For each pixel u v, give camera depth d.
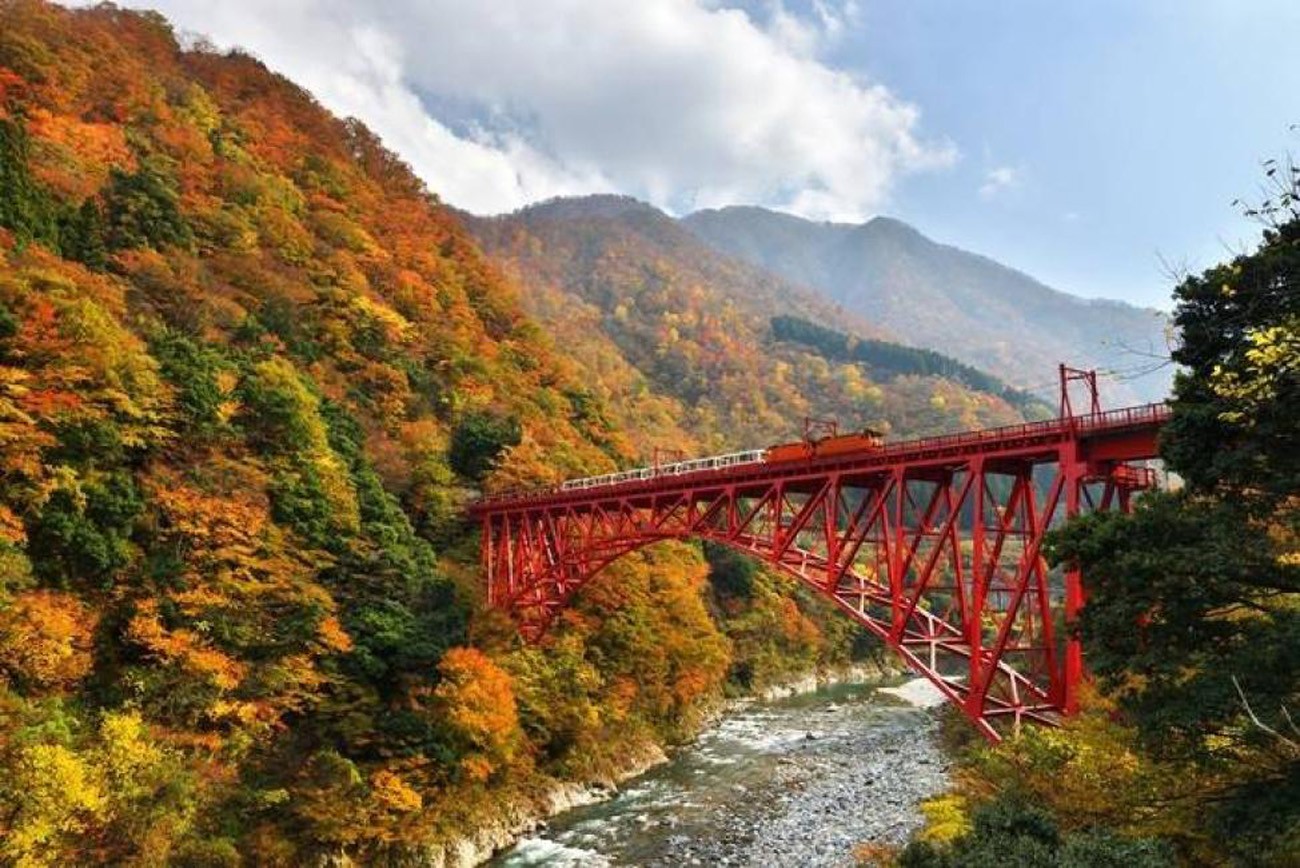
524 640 44.00
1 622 21.42
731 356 188.62
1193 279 13.91
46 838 18.77
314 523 34.16
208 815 24.28
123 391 28.50
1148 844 13.10
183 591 27.38
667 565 59.00
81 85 60.72
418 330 67.44
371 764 30.20
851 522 31.33
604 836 34.69
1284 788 12.32
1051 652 24.06
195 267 48.56
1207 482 13.91
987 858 13.66
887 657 89.31
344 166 89.38
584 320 184.50
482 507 49.34
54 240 38.75
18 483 24.28
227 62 97.94
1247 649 12.64
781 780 43.06
